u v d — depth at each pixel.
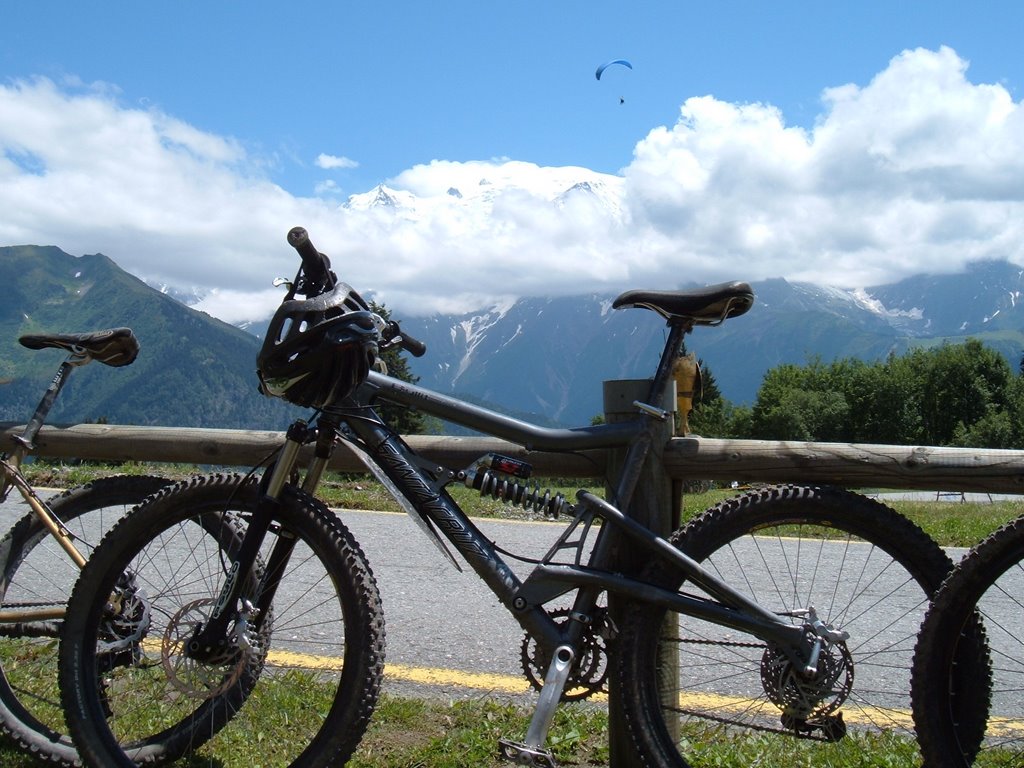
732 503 3.09
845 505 3.05
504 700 4.14
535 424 3.15
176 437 3.91
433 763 3.35
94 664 3.10
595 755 3.45
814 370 111.62
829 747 3.41
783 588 3.87
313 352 2.82
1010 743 3.58
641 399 3.17
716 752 3.36
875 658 4.30
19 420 3.91
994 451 3.05
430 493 3.05
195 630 3.06
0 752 3.34
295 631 4.77
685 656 4.37
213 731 3.24
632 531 3.05
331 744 2.86
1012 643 4.60
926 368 102.31
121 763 3.05
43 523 3.60
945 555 3.00
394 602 5.70
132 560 3.20
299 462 3.64
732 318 3.03
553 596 2.99
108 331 3.62
